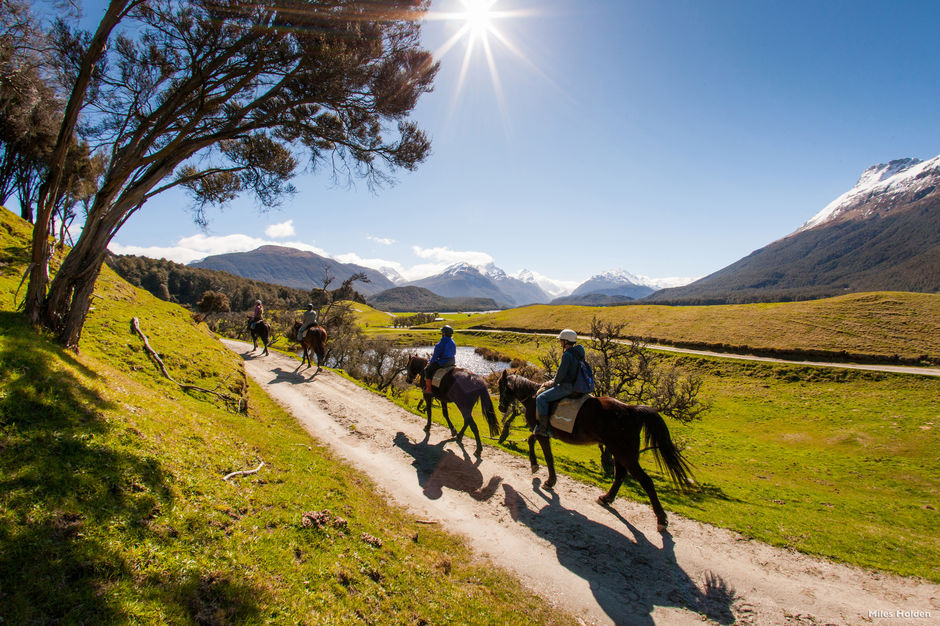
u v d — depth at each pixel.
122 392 7.84
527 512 9.34
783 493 15.95
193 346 16.11
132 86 10.24
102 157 14.02
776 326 62.62
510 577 6.98
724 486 16.39
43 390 5.98
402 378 37.38
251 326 29.47
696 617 6.21
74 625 3.25
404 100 10.92
